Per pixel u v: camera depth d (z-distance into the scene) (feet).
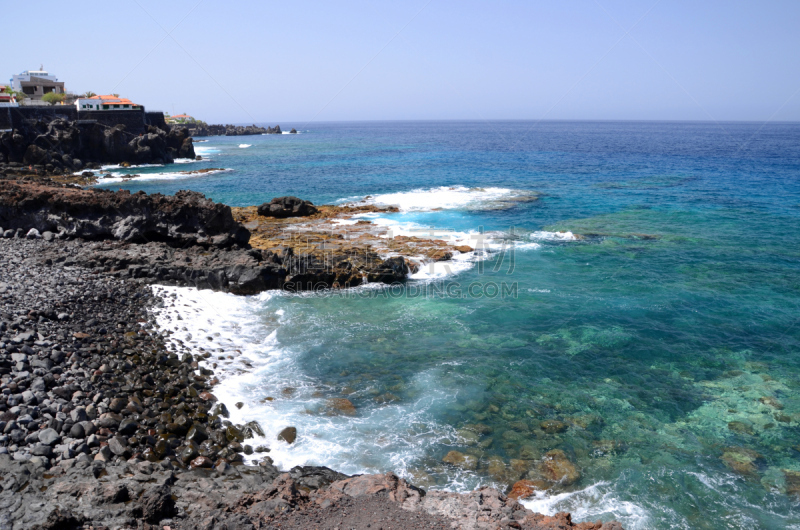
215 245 91.56
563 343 66.44
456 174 244.42
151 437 41.47
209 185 211.61
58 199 90.07
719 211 149.28
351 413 49.52
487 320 73.46
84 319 59.21
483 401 52.54
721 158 317.42
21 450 35.94
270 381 55.16
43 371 45.80
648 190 188.65
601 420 49.65
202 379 53.36
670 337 68.39
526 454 44.04
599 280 90.84
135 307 66.95
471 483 40.06
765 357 63.10
